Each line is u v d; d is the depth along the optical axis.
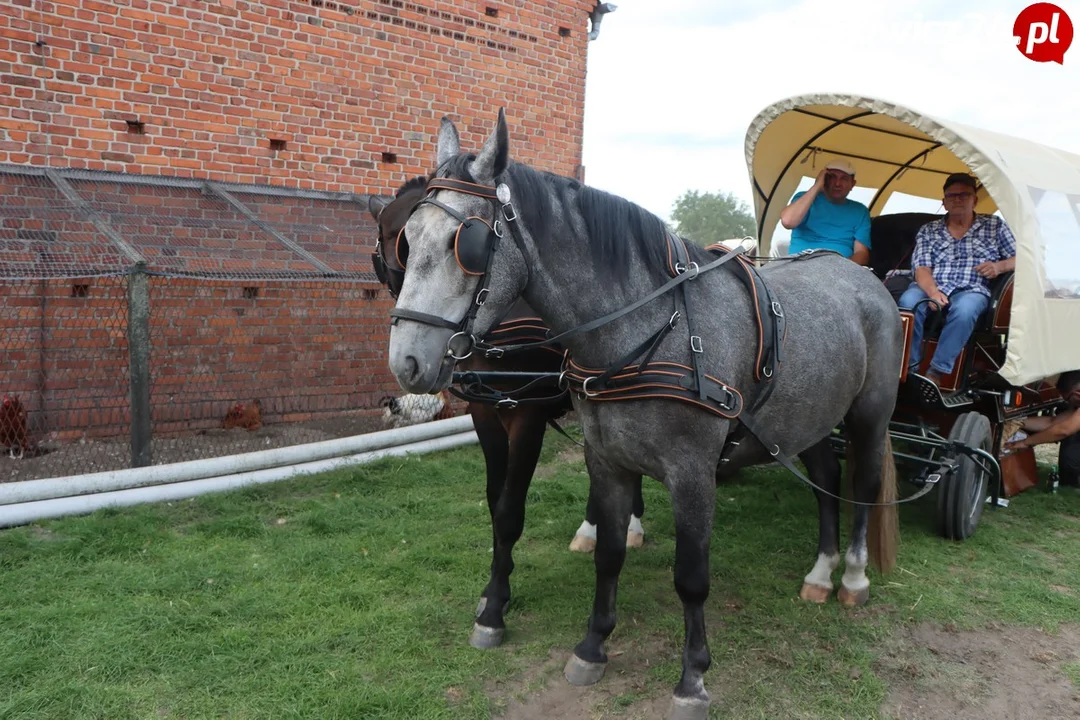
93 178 5.95
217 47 6.52
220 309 6.67
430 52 7.68
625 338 2.68
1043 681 3.29
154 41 6.24
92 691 2.95
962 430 4.73
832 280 3.73
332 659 3.26
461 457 6.52
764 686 3.15
